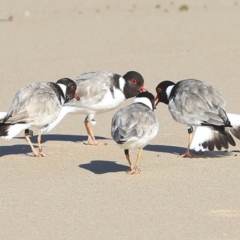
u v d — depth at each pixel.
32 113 14.52
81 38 29.70
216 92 14.55
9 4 40.91
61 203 11.64
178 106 14.56
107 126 17.92
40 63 25.20
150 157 14.70
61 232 10.34
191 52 26.02
